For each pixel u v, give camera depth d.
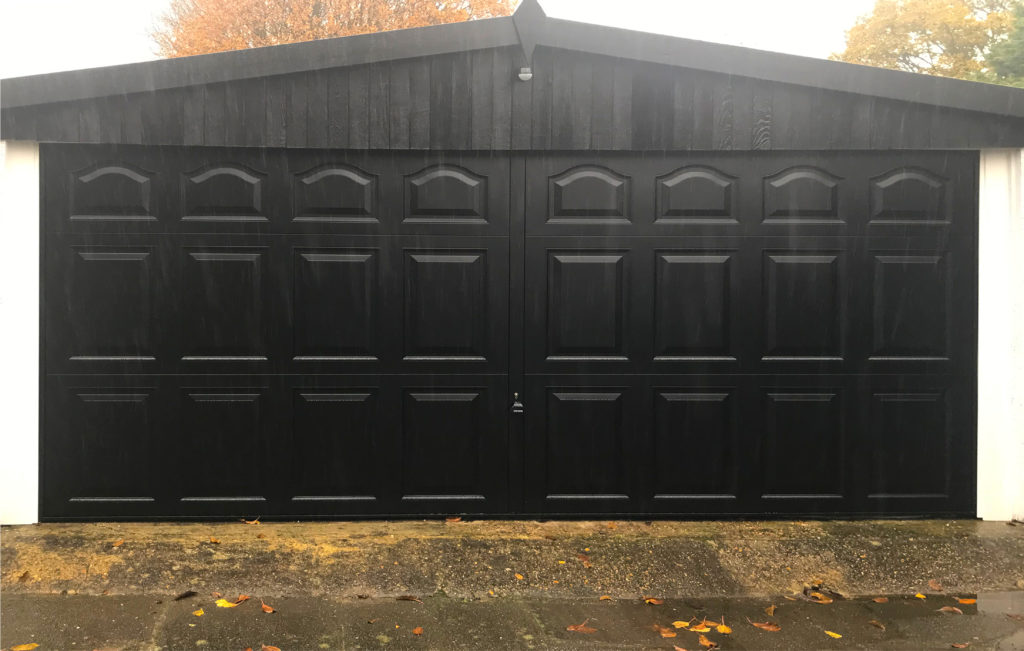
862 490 5.16
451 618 3.94
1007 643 3.73
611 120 4.94
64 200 4.89
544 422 5.10
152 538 4.68
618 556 4.57
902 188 5.09
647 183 5.06
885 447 5.16
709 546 4.70
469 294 5.05
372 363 5.04
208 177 4.95
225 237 4.97
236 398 5.02
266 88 4.86
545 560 4.51
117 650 3.59
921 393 5.15
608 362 5.09
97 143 4.79
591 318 5.09
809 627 3.90
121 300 4.94
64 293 4.91
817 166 5.07
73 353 4.93
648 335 5.10
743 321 5.11
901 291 5.13
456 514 5.09
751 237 5.09
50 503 4.94
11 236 4.84
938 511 5.17
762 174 5.07
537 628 3.86
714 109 4.95
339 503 5.05
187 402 5.00
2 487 4.88
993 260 5.11
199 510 5.01
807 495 5.16
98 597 4.09
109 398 4.96
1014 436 5.12
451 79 4.92
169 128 4.82
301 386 5.04
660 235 5.07
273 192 4.97
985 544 4.74
